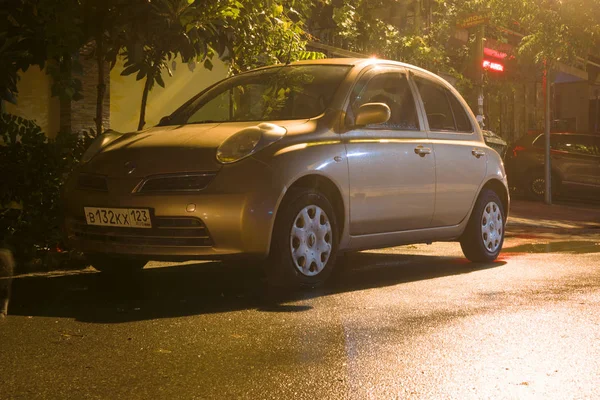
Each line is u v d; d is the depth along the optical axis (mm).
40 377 5832
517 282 10453
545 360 6391
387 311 8320
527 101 47969
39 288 9609
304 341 6965
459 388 5625
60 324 7562
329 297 9148
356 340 7020
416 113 11461
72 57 12523
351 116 10227
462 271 11648
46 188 11789
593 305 8711
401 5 31500
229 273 10969
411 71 11703
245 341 6949
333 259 9766
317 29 25922
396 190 10664
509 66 43688
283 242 9117
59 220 9859
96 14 12461
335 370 6055
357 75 10641
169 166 8961
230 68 15273
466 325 7637
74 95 12516
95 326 7480
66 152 11922
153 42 12969
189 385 5656
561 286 10094
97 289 9570
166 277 10570
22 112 16391
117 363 6215
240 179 8797
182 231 8828
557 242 17422
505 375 5957
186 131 9664
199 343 6867
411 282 10438
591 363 6312
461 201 12023
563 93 56906
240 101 10859
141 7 11977
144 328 7414
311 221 9438
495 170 12859
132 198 8930
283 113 10305
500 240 12984
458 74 33375
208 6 12547
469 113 12766
